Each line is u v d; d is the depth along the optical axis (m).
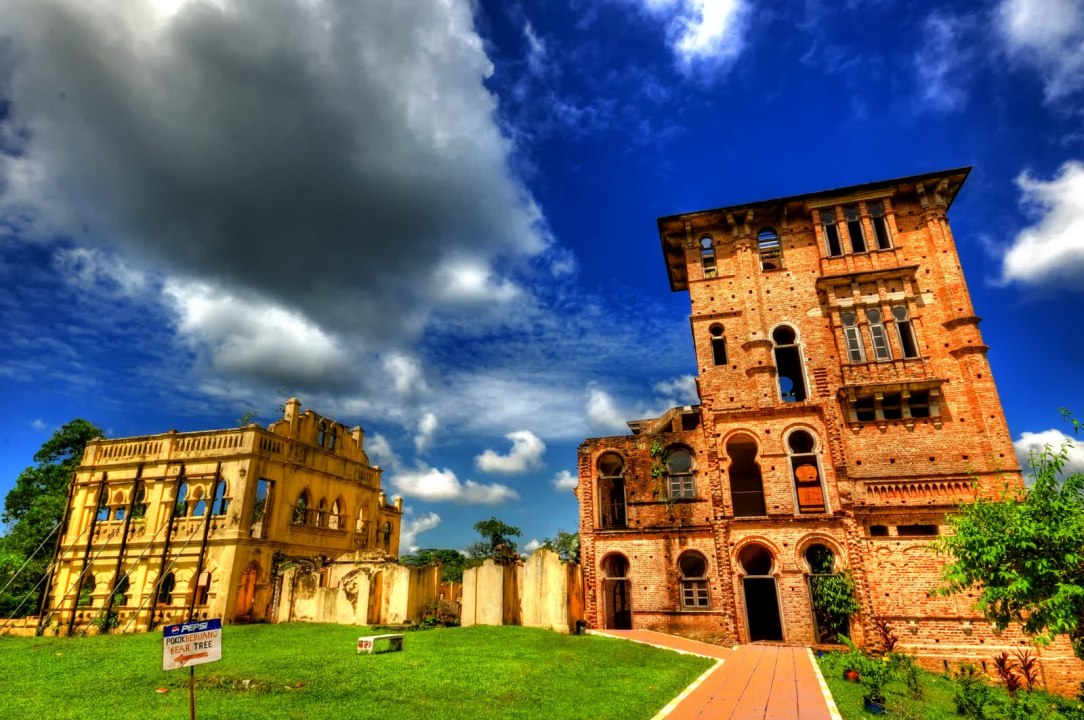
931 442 27.83
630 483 32.16
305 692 15.65
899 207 32.59
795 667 20.31
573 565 30.61
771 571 27.42
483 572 29.28
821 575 26.58
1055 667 23.09
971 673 19.94
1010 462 26.25
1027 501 15.30
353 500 43.25
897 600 25.56
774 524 27.62
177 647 11.32
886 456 28.09
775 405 30.06
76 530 36.16
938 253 30.67
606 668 19.08
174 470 34.97
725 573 27.41
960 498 26.25
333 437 42.09
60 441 45.62
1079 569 13.80
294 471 37.09
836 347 30.56
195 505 34.41
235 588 31.22
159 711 14.14
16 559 38.09
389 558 32.00
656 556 30.27
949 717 15.34
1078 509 14.05
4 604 36.69
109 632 31.55
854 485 27.45
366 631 26.62
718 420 30.36
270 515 34.53
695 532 30.05
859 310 30.91
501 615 28.28
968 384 28.19
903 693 17.66
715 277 33.97
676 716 13.88
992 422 27.09
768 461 29.16
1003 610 15.20
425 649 21.27
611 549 31.11
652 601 29.58
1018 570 14.38
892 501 26.98
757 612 34.28
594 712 13.95
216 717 13.55
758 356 31.23
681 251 37.50
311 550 37.84
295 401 38.22
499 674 17.44
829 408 29.02
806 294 32.06
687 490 31.70
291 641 23.84
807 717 13.86
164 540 33.59
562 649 21.75
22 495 44.19
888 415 29.88
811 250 32.97
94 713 14.05
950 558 25.39
